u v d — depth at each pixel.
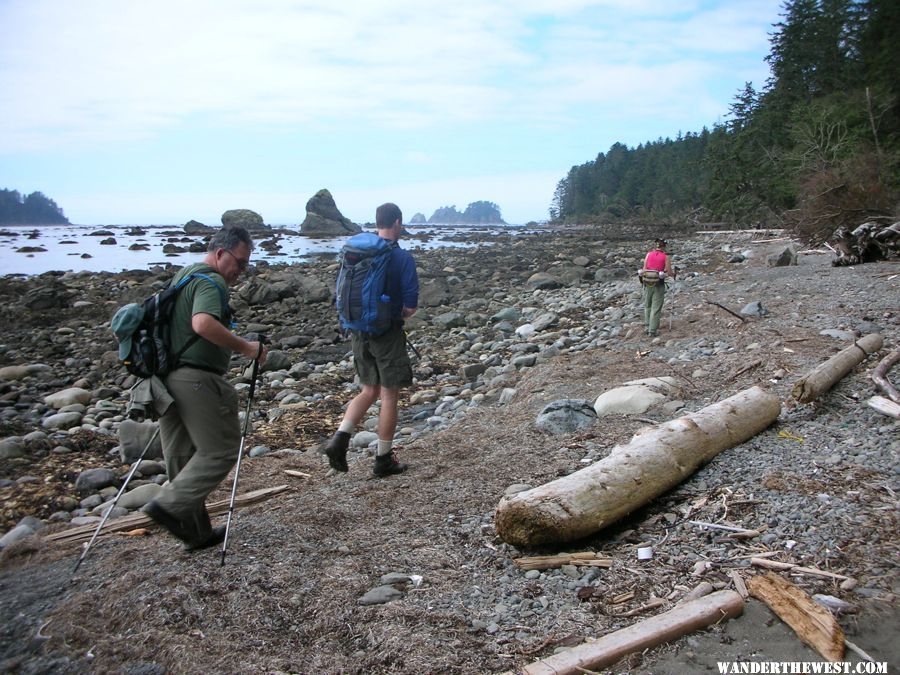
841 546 3.55
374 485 5.27
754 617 3.14
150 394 3.79
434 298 18.11
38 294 17.81
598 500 3.92
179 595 3.42
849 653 2.84
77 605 3.43
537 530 3.78
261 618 3.31
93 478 6.28
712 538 3.83
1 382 10.64
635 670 2.85
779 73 50.25
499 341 12.68
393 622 3.25
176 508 3.83
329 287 20.09
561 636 3.12
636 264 25.42
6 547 4.58
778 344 7.86
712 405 5.17
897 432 4.87
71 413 8.44
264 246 42.81
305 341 13.31
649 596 3.38
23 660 3.06
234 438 4.09
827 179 20.19
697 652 2.94
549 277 20.52
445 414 8.00
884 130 34.16
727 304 11.72
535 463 5.34
